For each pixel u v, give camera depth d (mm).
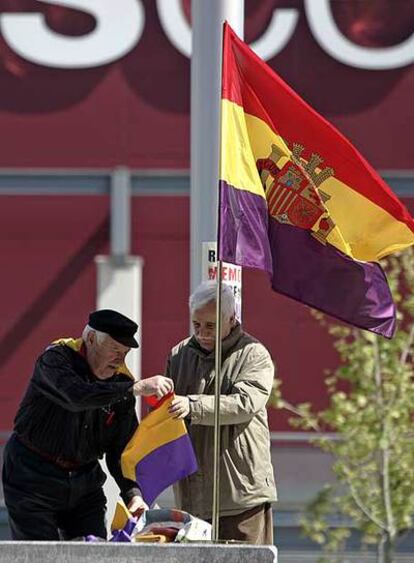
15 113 53125
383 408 37781
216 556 17500
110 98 53219
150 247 52594
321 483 50188
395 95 53125
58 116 53219
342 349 38531
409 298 40094
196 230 24859
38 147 53219
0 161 53031
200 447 21688
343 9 53062
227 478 21438
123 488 20703
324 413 38281
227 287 21422
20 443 20641
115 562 17656
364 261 21031
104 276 50781
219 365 19750
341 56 53031
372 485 38375
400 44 53062
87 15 53250
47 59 53219
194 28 25031
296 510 49969
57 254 52688
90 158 53219
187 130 53250
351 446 37844
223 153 20109
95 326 20219
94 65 53219
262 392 21156
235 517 21531
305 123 20672
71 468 20609
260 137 20531
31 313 52625
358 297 20891
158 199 52625
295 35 53062
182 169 53219
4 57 53219
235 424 21484
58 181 52625
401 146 53062
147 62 53250
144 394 19828
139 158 53250
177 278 52500
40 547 17719
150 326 52438
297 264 20859
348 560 46938
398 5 53062
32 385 20359
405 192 52156
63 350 20250
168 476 20359
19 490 20453
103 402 19703
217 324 19734
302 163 20844
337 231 20688
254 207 20266
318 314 41562
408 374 38188
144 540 19188
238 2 25000
